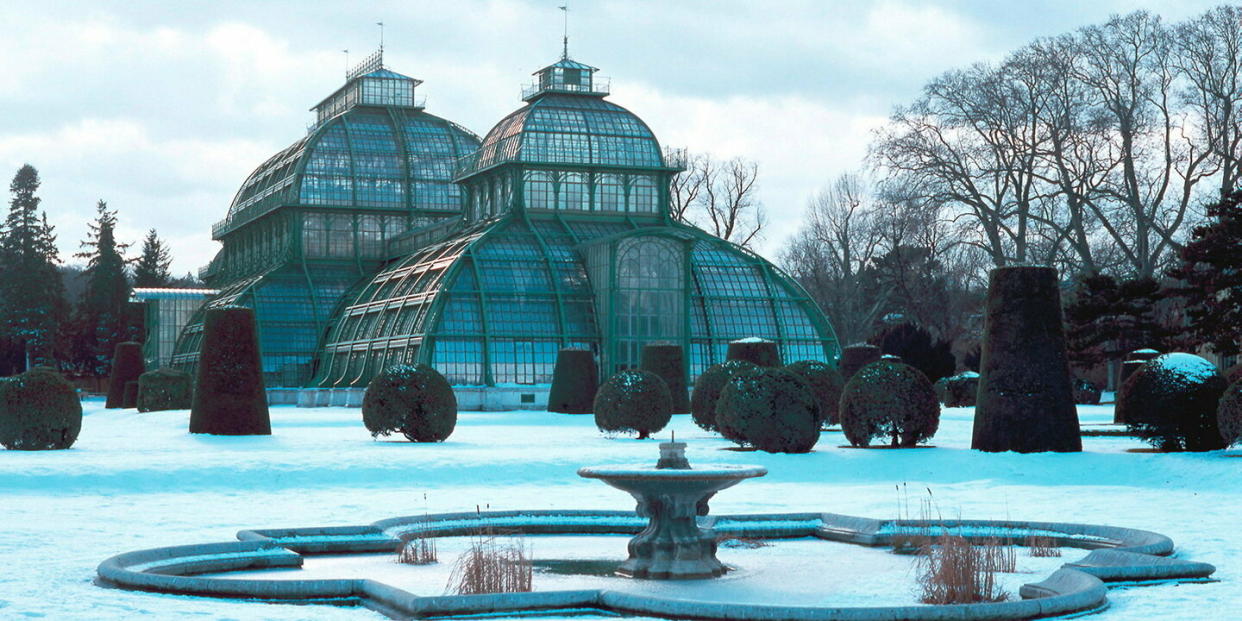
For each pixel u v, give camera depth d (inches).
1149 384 1567.4
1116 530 952.3
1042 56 3412.9
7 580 774.5
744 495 1304.1
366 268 4375.0
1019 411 1572.3
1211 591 740.0
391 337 3533.5
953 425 2231.8
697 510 902.4
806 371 2111.2
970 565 740.0
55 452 1627.7
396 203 4439.0
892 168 3634.4
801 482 1434.5
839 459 1549.0
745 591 784.3
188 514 1134.4
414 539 955.3
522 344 3410.4
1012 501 1233.4
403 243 4303.6
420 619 663.1
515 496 1277.1
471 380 3348.9
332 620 665.0
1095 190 3449.8
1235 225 2352.4
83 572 809.5
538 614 686.5
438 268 3553.2
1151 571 776.3
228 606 698.8
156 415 2709.2
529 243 3599.9
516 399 3302.2
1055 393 1574.8
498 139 3912.4
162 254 6835.6
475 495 1285.7
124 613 665.0
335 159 4414.4
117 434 2090.3
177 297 4798.2
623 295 3442.4
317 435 2004.2
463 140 4591.5
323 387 3784.5
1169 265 3912.4
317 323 4138.8
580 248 3599.9
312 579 746.8
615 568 877.8
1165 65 3351.4
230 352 1968.5
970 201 3587.6
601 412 1979.6
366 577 831.1
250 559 860.6
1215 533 983.6
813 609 644.7
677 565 841.5
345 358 3841.0
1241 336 2384.4
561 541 1014.4
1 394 1696.6
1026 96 3481.8
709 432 2075.5
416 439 1828.2
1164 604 697.6
